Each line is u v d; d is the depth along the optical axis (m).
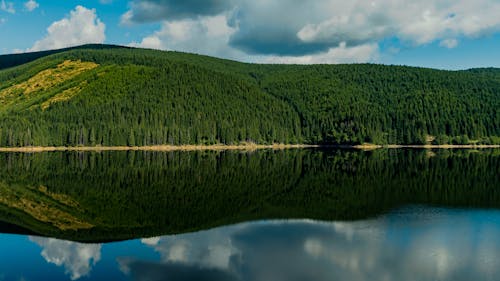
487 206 55.12
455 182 78.50
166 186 76.19
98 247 38.16
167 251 36.78
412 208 54.25
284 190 71.12
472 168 105.62
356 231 42.78
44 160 131.88
